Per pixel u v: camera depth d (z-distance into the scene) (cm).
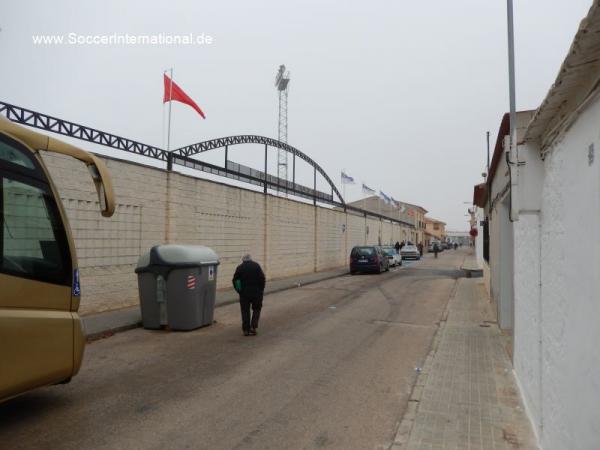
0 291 457
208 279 1033
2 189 471
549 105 350
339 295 1631
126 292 1184
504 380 647
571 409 317
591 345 271
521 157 459
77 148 568
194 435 468
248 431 480
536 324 466
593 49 260
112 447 439
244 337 929
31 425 488
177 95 1409
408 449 434
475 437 461
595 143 269
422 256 5269
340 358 775
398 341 907
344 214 3238
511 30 504
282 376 670
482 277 2417
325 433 479
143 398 572
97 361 741
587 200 285
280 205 2162
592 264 272
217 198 1602
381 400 576
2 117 495
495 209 1140
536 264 468
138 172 1220
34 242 499
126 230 1181
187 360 751
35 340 484
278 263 2141
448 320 1128
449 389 609
